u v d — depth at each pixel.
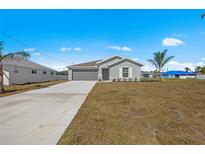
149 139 4.15
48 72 32.28
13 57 13.30
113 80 27.59
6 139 4.13
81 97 10.41
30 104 8.33
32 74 26.25
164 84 20.11
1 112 6.74
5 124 5.24
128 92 12.21
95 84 20.44
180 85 18.48
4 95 11.25
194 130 4.75
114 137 4.20
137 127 4.94
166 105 7.78
